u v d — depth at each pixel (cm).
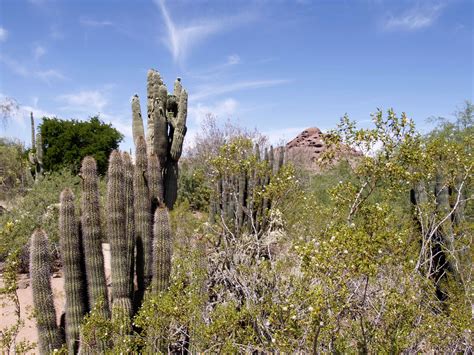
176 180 965
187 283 513
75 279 471
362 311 331
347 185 479
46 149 2416
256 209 777
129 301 504
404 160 448
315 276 289
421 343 358
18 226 906
